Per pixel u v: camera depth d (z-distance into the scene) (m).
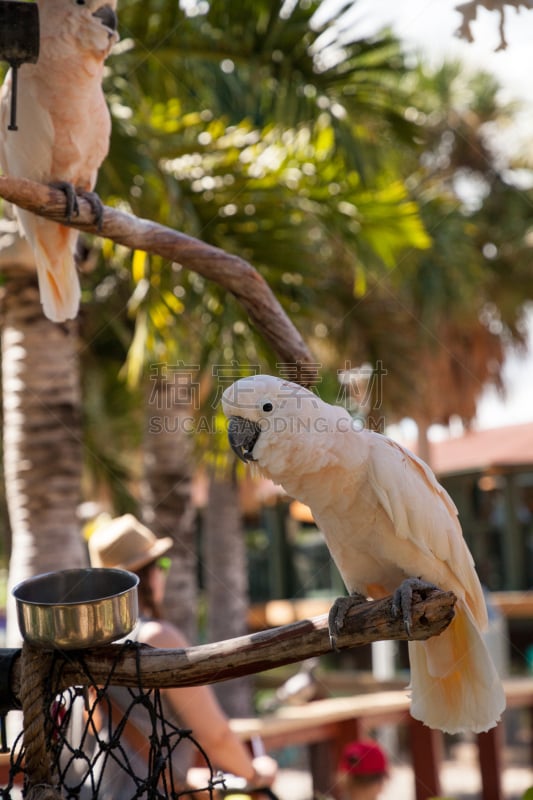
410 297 10.27
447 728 2.52
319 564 16.42
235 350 5.02
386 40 5.25
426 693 2.55
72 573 2.25
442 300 10.36
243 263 2.87
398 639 2.07
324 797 4.72
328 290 7.05
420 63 12.27
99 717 2.74
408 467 2.59
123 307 6.88
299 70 5.30
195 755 3.22
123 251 5.05
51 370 5.00
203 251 2.83
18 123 3.15
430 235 9.30
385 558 2.64
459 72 13.32
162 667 2.10
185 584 7.37
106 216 2.70
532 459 13.30
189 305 5.02
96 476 10.48
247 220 5.04
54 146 3.19
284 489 2.60
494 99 13.40
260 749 3.53
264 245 5.05
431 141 12.67
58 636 2.03
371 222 5.69
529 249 13.05
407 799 7.50
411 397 7.45
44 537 4.88
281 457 2.44
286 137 5.89
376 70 5.36
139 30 5.04
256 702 10.27
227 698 8.19
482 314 12.84
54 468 4.93
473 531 15.14
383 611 2.06
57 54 3.02
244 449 2.54
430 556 2.56
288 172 5.58
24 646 2.12
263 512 17.30
